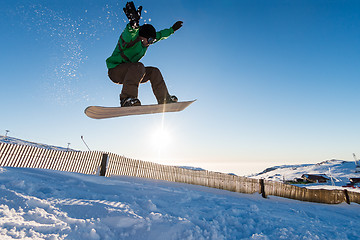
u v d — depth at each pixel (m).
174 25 2.90
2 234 1.50
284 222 3.92
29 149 6.72
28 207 2.08
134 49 2.44
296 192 10.92
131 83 2.31
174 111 3.10
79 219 2.08
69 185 3.89
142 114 2.77
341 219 6.03
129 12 2.10
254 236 2.80
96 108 2.21
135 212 2.59
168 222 2.47
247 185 10.19
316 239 3.14
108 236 1.96
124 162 8.00
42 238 1.62
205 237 2.44
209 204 4.68
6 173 3.56
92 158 7.77
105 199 3.12
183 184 8.35
